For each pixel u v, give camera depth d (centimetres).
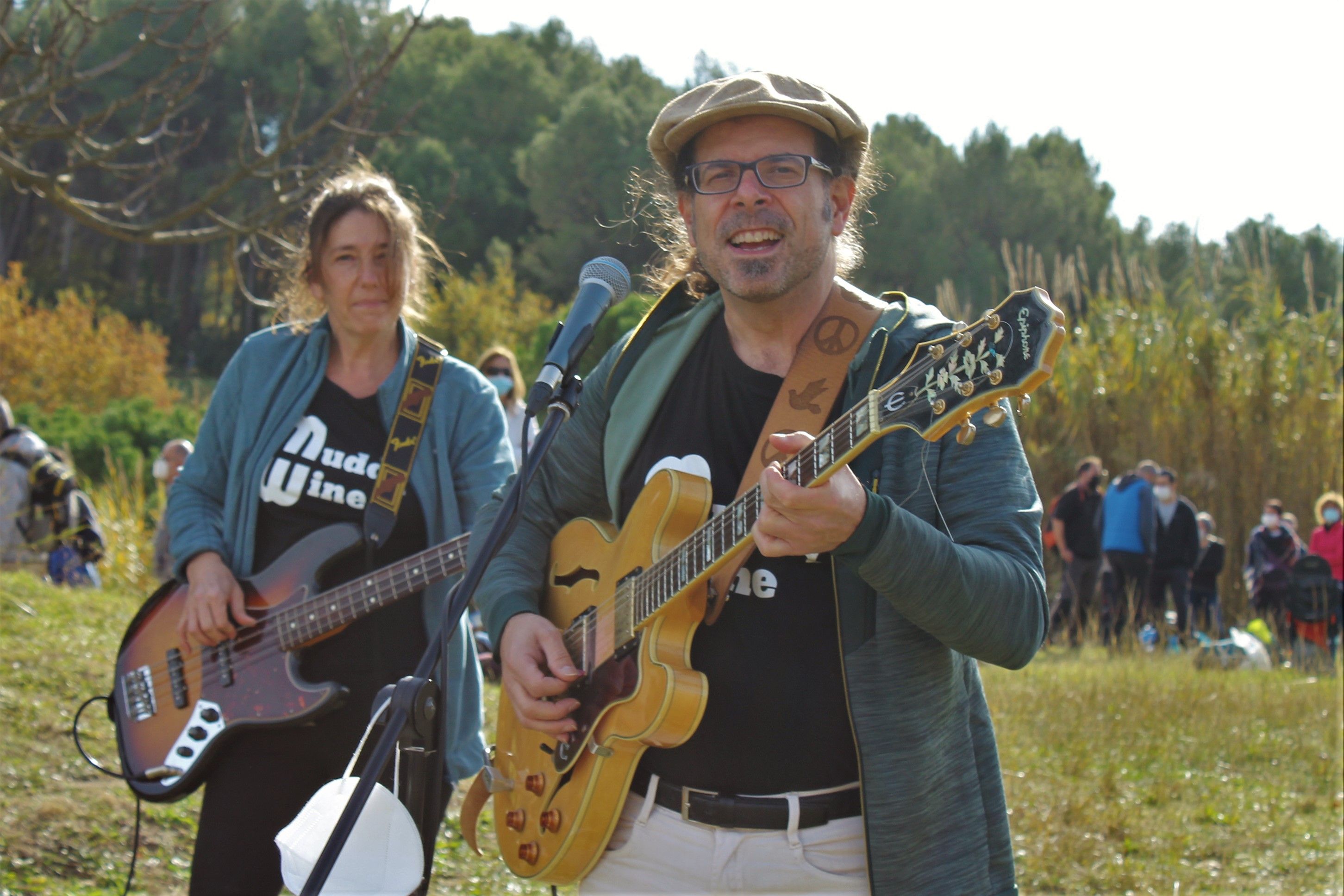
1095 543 1166
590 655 228
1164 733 667
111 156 532
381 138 536
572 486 253
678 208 238
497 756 253
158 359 3266
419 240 325
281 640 292
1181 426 1388
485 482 302
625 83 8619
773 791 207
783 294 213
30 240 6075
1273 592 1152
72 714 540
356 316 298
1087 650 1008
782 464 190
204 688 297
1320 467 1361
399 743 206
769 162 211
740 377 224
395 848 198
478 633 645
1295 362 1362
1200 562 1202
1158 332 1410
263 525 303
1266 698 753
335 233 297
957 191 5941
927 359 170
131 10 524
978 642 185
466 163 6128
